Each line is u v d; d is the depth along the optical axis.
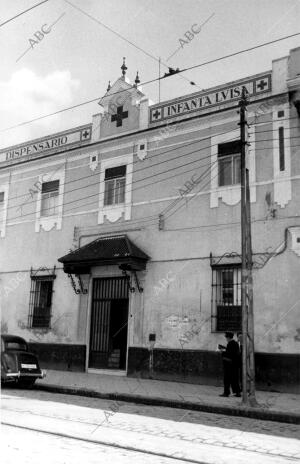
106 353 19.47
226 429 9.89
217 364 16.61
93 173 21.42
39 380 17.00
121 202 20.41
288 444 8.53
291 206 16.16
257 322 16.03
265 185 16.75
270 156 16.83
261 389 15.56
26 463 6.54
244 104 14.12
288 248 15.97
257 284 16.30
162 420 10.66
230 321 16.75
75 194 21.86
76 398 14.10
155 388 15.52
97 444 8.00
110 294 19.88
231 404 12.49
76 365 20.00
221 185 17.89
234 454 7.69
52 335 21.05
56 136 23.11
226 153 17.88
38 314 21.88
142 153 20.00
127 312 19.25
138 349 18.42
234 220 17.23
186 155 18.83
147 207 19.42
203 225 17.89
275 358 15.53
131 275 19.19
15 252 23.42
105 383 16.50
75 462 6.73
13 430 8.82
